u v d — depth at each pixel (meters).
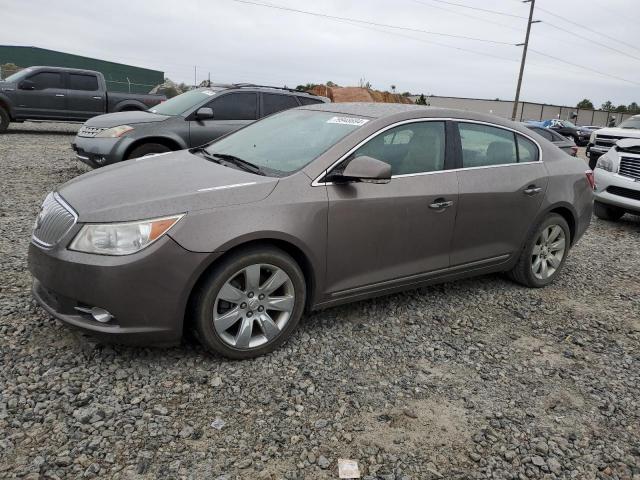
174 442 2.64
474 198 4.27
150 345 3.16
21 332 3.49
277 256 3.34
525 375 3.56
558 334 4.23
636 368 3.78
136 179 3.50
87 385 3.01
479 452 2.77
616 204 8.36
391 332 3.99
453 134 4.28
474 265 4.50
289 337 3.75
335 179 3.57
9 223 5.91
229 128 8.51
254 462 2.56
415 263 4.07
